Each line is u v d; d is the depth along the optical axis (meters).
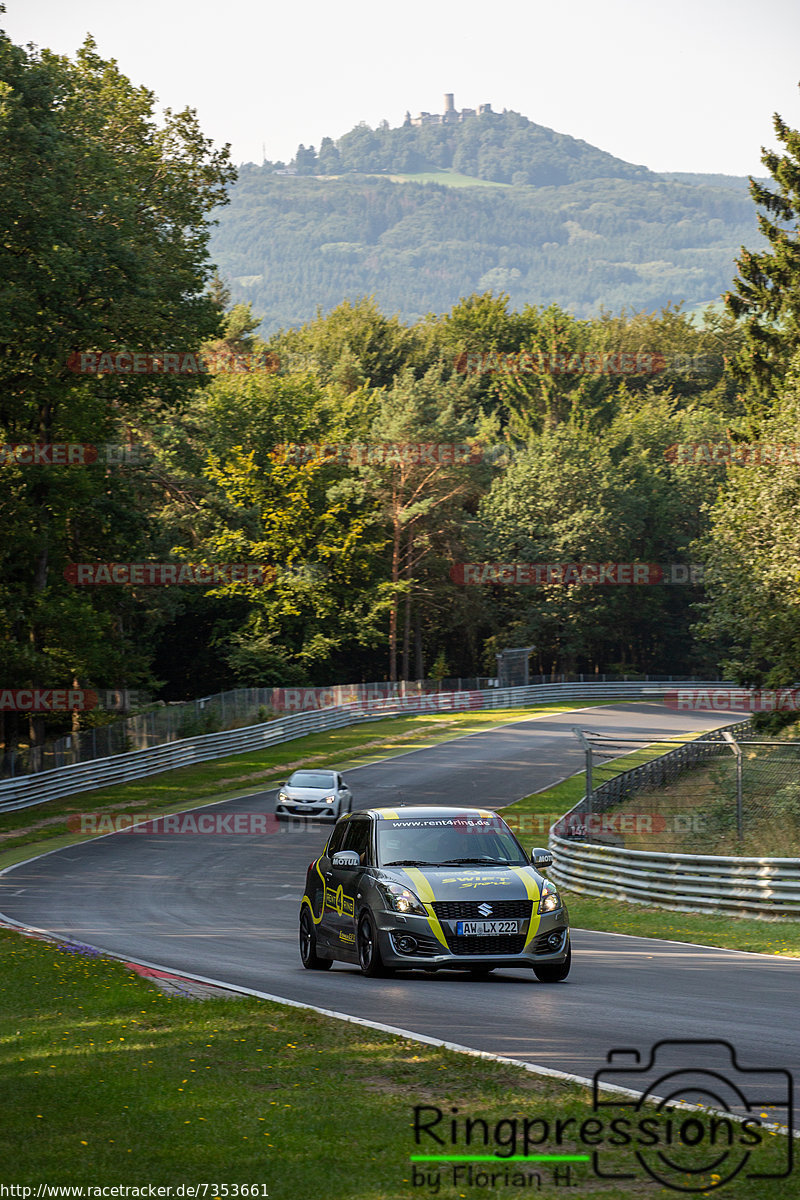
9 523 121.50
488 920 34.91
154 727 136.62
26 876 78.69
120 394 126.56
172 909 62.28
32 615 122.50
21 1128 19.58
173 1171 17.38
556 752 154.12
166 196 130.75
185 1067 23.88
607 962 41.84
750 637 103.12
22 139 103.62
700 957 43.53
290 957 44.41
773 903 55.25
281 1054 24.78
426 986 34.75
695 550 109.75
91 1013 30.98
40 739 132.25
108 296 113.94
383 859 37.59
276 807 108.75
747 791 90.00
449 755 151.38
